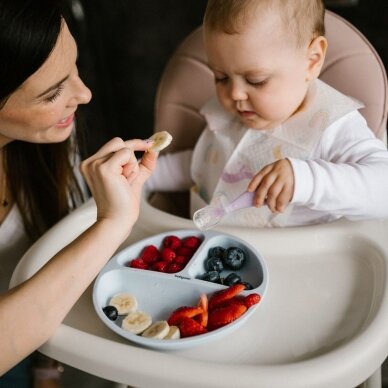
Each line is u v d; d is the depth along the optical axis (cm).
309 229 91
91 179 74
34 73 73
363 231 89
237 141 112
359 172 88
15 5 68
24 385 108
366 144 95
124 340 74
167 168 125
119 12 200
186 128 123
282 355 70
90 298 82
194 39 118
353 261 87
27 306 66
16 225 112
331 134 98
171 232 93
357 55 106
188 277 82
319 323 75
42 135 84
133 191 78
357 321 75
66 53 77
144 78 215
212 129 116
